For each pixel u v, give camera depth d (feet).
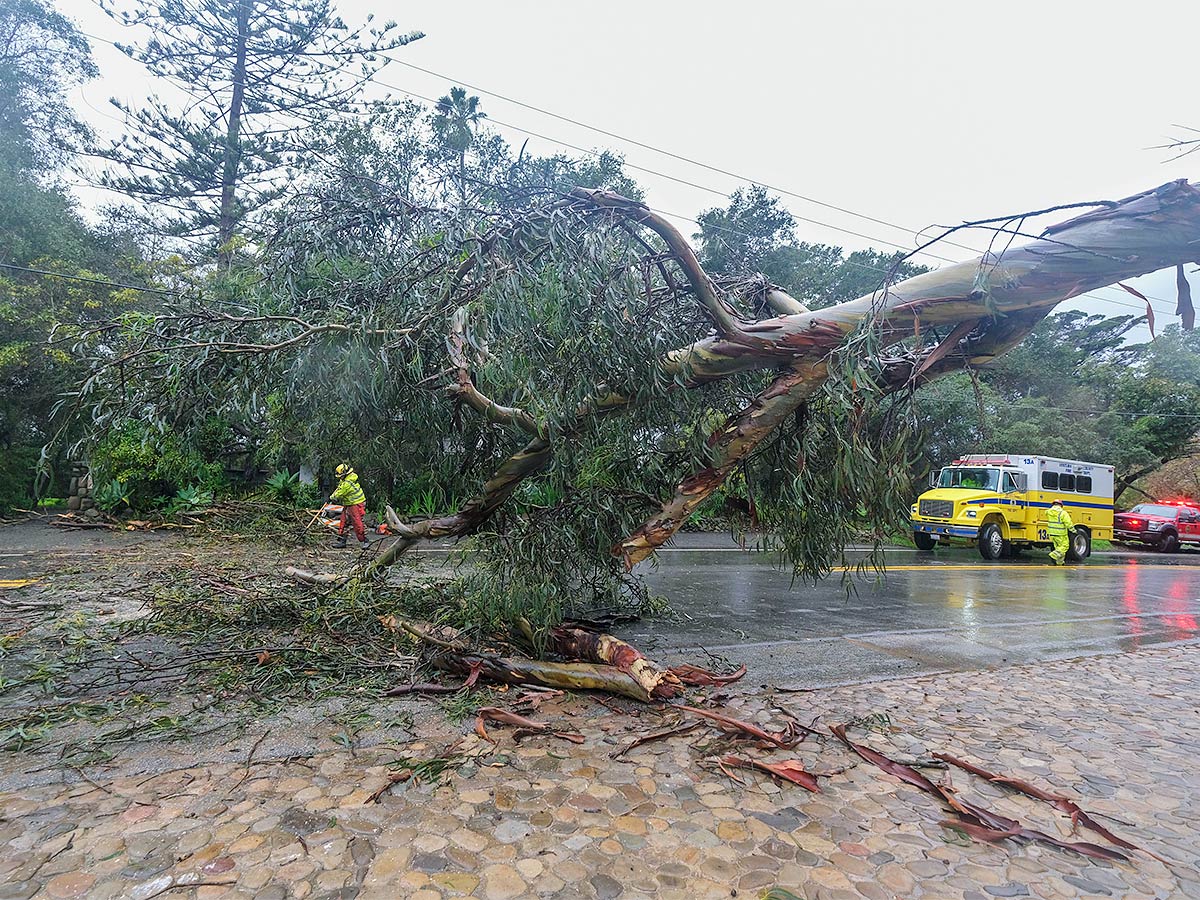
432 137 42.34
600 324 11.18
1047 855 7.72
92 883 6.47
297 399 13.53
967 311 10.87
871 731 11.40
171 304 12.53
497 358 11.51
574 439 12.45
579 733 10.66
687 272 12.07
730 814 8.34
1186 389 71.36
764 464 13.98
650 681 11.93
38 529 35.86
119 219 57.41
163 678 12.28
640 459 14.34
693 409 13.52
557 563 13.76
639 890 6.74
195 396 12.41
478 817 8.00
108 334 12.19
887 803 8.81
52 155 52.08
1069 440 65.77
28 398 41.88
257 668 12.69
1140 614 24.76
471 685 12.22
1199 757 10.75
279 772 8.95
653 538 12.62
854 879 7.09
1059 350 73.51
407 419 14.05
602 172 40.14
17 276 42.50
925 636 19.29
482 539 14.67
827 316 11.75
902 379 12.04
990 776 9.64
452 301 12.09
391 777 8.87
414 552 29.58
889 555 42.98
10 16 48.80
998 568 39.14
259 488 43.37
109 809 7.87
